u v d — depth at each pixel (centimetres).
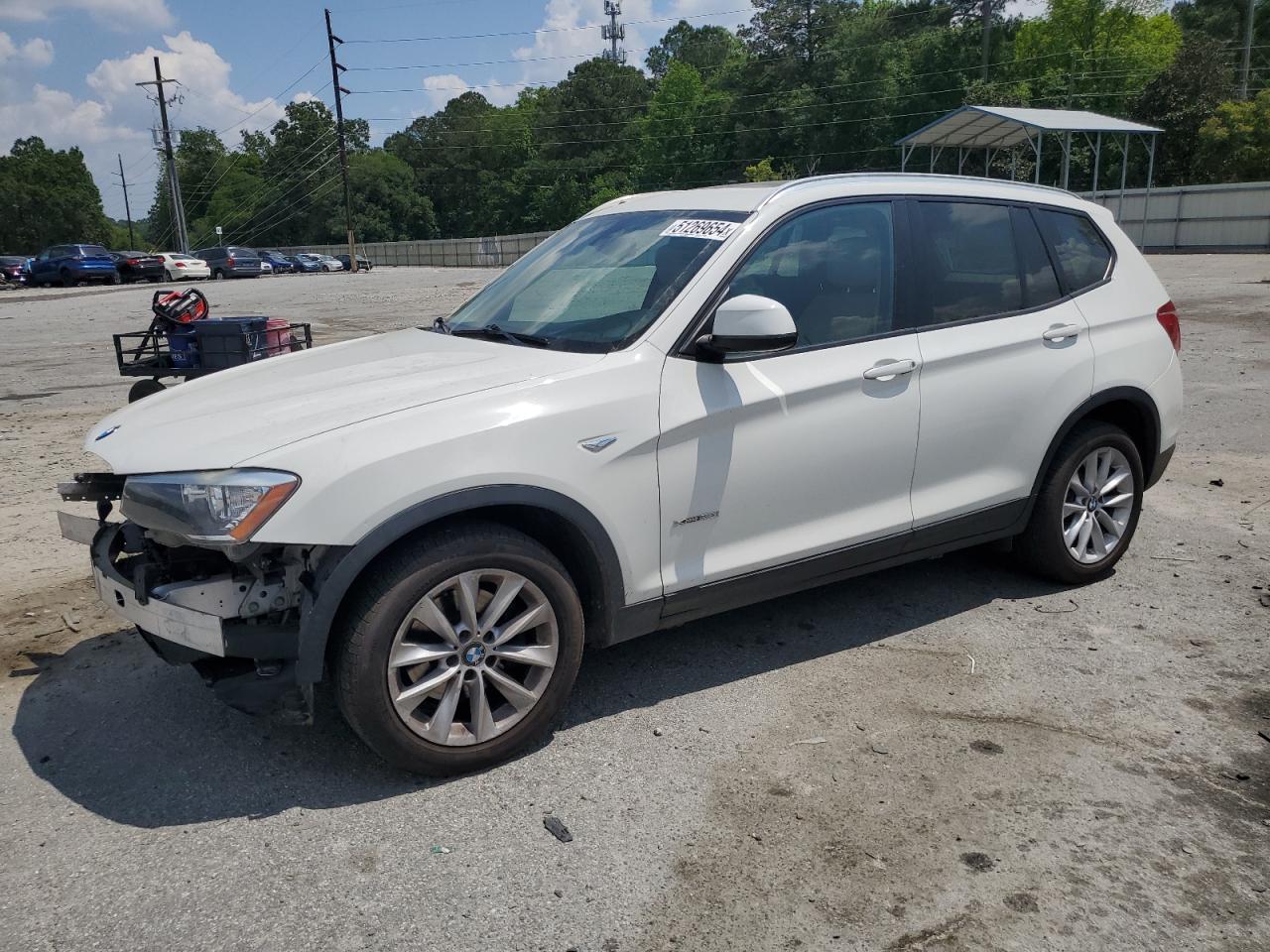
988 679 387
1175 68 5238
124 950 246
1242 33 7812
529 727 332
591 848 286
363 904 262
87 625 449
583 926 254
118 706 374
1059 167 5325
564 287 404
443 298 2472
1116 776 319
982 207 444
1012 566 506
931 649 415
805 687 383
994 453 432
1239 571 495
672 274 371
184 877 274
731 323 334
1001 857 280
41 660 414
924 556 428
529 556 321
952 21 6762
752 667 401
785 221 384
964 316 424
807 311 382
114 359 1401
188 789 318
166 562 324
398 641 303
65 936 251
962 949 246
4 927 255
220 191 11306
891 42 6756
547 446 319
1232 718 356
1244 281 2131
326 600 293
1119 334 471
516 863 279
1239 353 1140
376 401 321
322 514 288
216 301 2625
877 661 404
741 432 359
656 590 353
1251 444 738
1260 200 3525
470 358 362
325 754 339
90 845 289
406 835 293
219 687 302
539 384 329
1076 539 471
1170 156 5253
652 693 380
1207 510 593
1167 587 478
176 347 876
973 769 324
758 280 372
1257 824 295
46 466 750
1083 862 278
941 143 3784
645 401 340
